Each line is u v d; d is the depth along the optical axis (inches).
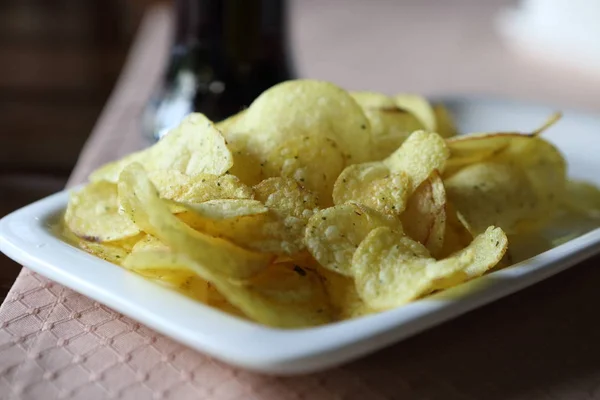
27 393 9.6
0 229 11.8
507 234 12.8
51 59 45.4
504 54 34.4
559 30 34.8
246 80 19.7
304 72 29.5
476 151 13.5
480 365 10.5
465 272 10.1
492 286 10.2
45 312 11.3
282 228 10.8
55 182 18.9
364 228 11.1
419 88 27.8
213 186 11.3
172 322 9.3
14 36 48.5
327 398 9.7
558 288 12.4
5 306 11.4
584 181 16.3
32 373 9.9
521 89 28.4
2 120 35.1
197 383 9.9
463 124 19.4
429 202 11.7
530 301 12.1
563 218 14.6
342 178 12.1
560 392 10.0
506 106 19.3
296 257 10.8
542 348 10.9
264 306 9.8
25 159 25.8
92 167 18.3
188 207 10.2
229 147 12.5
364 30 39.4
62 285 11.5
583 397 9.9
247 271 10.1
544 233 14.0
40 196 17.6
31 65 44.4
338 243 10.7
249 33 19.4
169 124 19.6
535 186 13.9
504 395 9.9
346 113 13.4
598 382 10.2
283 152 12.6
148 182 10.0
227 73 19.6
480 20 42.2
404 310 9.6
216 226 10.6
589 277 12.8
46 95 40.1
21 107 37.6
